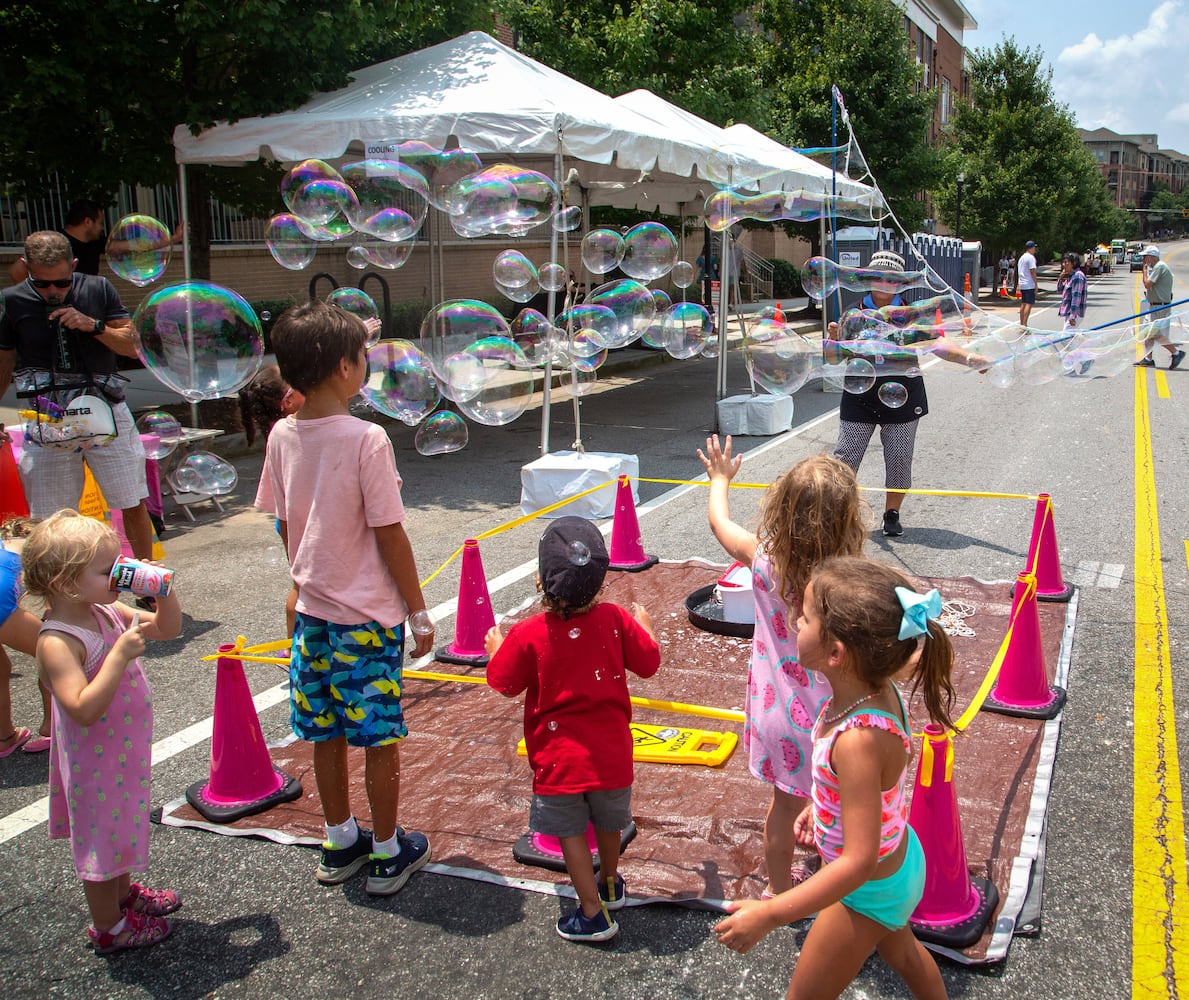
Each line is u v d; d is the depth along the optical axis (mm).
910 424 5574
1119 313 22891
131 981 2307
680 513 6410
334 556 2469
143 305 4410
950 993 2180
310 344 2432
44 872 2734
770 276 26781
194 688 3924
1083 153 40531
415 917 2502
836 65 21625
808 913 1709
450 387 5891
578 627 2334
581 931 2369
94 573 2287
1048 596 4543
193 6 6840
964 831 2734
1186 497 6500
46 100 7246
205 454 6434
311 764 3244
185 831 2904
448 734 3428
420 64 7863
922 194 33625
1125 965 2256
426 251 16750
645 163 7477
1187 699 3613
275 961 2357
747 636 4203
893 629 1747
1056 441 8469
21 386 4188
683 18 13445
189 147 7484
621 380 13664
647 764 3199
